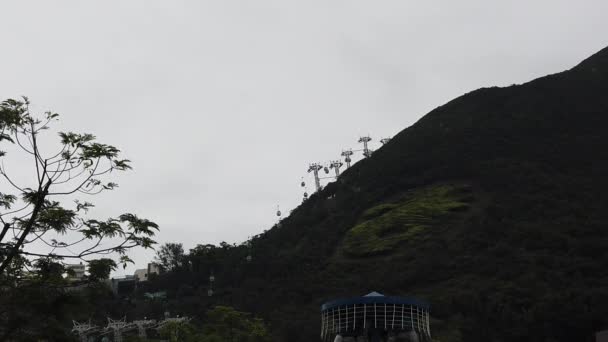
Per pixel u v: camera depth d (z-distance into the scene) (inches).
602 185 4421.8
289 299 3602.4
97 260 665.6
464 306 2982.3
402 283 3528.5
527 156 4985.2
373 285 3572.8
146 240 681.0
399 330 1254.9
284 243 4980.3
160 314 3506.4
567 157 4896.7
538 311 2775.6
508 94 6112.2
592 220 3816.4
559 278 3157.0
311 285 3759.8
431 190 4820.4
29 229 635.5
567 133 5275.6
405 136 6077.8
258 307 3457.2
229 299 3688.5
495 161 4940.9
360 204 5004.9
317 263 4222.4
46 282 631.8
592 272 3235.7
